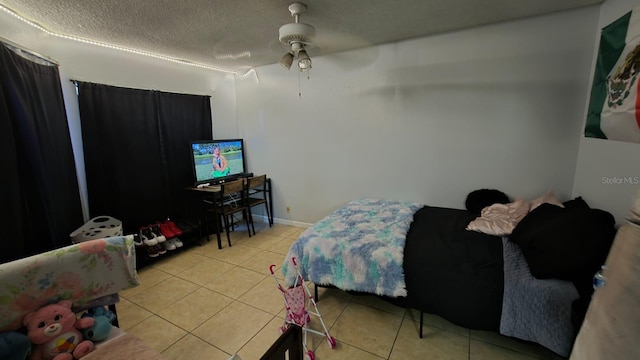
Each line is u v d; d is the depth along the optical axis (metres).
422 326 1.84
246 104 4.09
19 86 1.91
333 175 3.58
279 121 3.84
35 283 1.23
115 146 2.90
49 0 1.81
